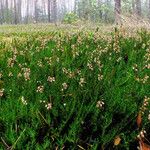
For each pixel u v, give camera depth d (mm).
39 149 1925
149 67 3082
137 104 2463
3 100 2490
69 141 2057
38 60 3508
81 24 9562
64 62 3297
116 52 3760
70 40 4578
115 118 2355
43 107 2332
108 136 2078
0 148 1960
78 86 2613
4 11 70375
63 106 2375
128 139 2113
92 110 2312
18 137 2016
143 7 66750
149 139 2211
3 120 2219
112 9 41781
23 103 2268
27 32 10438
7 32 11523
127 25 5984
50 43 4406
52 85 2607
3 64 3428
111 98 2434
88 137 2119
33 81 2717
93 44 4230
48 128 2180
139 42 4465
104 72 2906
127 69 3180
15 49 3904
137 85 2775
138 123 2273
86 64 3271
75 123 2104
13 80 2764
